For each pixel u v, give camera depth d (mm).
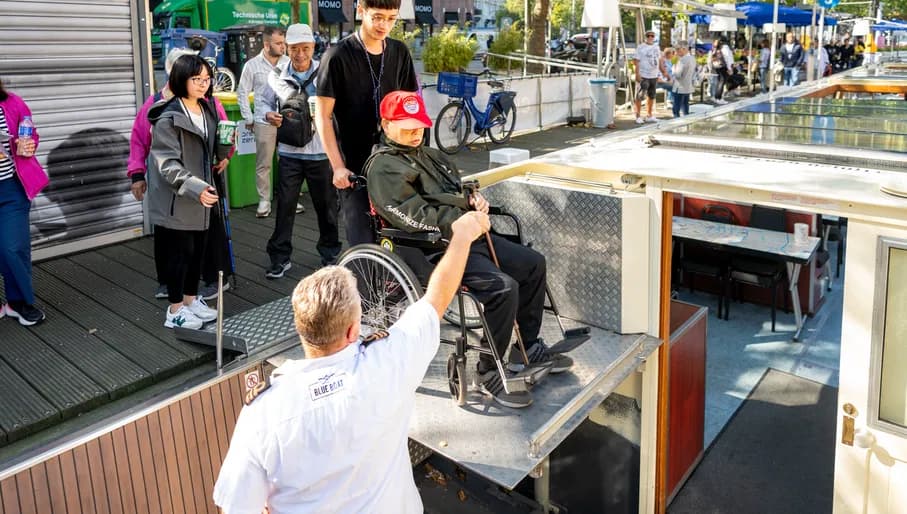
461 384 2857
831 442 4492
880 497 2838
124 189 5820
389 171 2945
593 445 3725
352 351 2041
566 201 3389
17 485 2484
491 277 2855
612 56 17500
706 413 4836
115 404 3508
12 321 4355
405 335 2156
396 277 2967
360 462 1999
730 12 16469
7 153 4023
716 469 4258
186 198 4016
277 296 4824
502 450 2578
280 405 1938
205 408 3104
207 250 4766
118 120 5691
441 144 11367
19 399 3436
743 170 3146
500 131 12625
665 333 3404
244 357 3371
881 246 2635
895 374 2717
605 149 3785
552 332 3436
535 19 18703
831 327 6117
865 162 3121
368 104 3605
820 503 3932
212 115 4348
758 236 6102
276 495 1969
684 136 3744
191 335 3939
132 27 5656
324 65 3482
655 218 3248
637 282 3318
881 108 4773
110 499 2742
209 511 3098
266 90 6559
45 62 5191
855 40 25984
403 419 2123
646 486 3590
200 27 16484
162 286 4691
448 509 4004
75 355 3906
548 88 13930
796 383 5195
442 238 2916
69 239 5562
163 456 2928
